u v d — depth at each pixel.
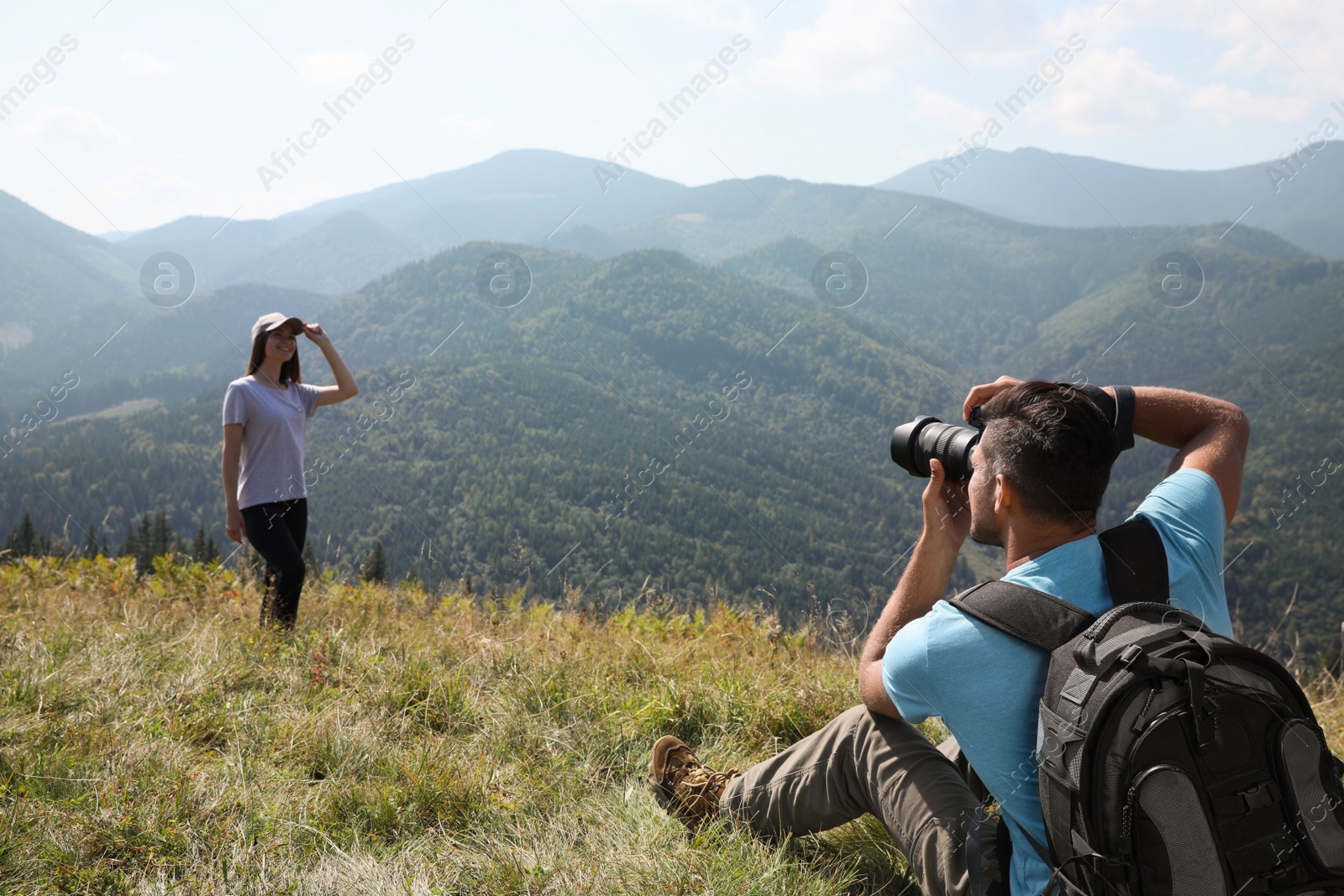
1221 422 1.74
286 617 4.23
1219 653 1.22
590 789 2.55
